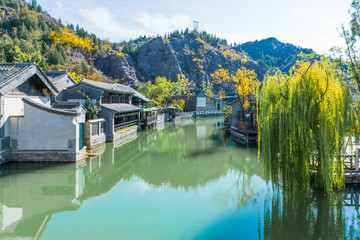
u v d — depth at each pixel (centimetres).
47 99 1877
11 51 5012
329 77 1040
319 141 1016
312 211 1005
